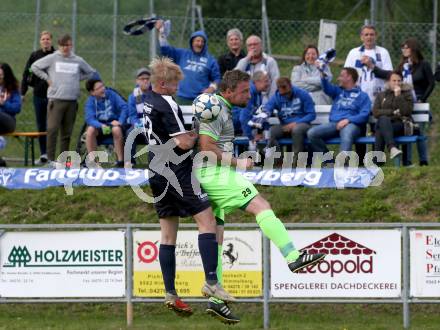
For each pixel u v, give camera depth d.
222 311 22.62
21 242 27.47
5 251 27.55
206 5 65.62
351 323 27.83
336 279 26.67
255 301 26.91
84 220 32.84
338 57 53.56
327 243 26.70
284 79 36.00
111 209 33.22
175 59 39.38
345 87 36.28
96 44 56.69
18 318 29.27
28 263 27.50
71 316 29.67
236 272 26.92
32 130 49.78
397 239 26.53
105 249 27.25
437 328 26.50
